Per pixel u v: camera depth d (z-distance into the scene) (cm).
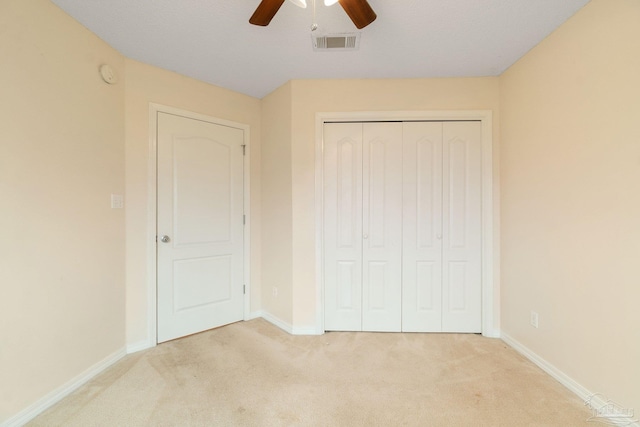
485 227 248
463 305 255
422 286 257
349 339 246
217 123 268
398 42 201
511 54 215
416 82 253
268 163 287
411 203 257
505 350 225
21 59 150
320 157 257
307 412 157
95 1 163
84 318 186
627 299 144
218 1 162
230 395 171
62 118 172
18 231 150
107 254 203
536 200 204
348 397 169
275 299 280
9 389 146
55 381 167
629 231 143
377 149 259
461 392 174
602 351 156
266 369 200
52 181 166
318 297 258
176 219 246
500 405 162
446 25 182
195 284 257
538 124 202
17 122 149
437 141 255
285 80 258
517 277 225
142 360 211
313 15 162
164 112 238
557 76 185
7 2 144
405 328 258
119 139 213
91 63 190
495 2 163
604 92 154
